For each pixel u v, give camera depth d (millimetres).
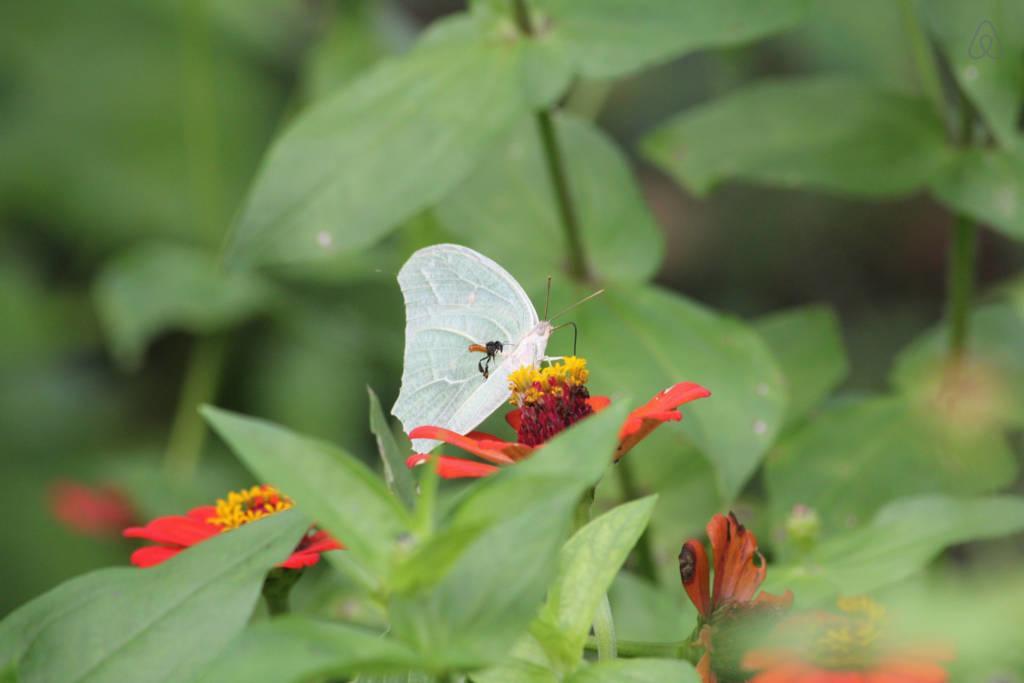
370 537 1261
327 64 1831
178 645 1300
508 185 1596
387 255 1891
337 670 1240
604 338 1537
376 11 1871
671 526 1565
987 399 1572
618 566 1305
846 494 1552
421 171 1512
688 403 1513
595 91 1831
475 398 1415
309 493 1260
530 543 1255
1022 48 1495
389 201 1511
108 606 1308
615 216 1580
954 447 1557
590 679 1295
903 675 1288
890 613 1295
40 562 1786
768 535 1566
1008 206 1548
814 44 1892
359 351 1913
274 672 1237
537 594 1254
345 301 1910
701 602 1324
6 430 1939
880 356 2010
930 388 1581
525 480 1257
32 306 2057
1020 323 1622
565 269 1576
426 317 1410
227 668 1239
